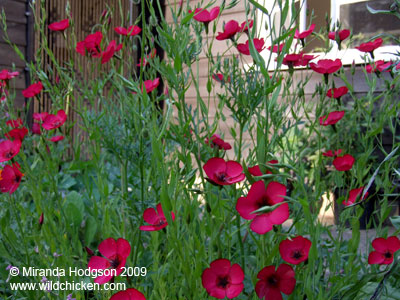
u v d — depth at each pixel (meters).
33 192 1.32
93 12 5.20
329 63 1.38
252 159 1.22
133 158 1.26
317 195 1.18
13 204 1.31
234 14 4.24
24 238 1.22
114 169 1.97
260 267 0.97
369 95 1.41
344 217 1.21
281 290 0.92
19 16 4.63
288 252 0.92
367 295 1.17
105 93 4.16
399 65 1.37
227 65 1.28
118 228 1.26
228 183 0.90
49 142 1.48
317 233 0.95
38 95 1.69
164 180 0.86
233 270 0.87
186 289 0.93
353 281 1.09
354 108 1.48
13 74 1.66
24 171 1.29
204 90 4.50
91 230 1.54
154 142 0.86
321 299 0.94
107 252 0.92
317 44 4.25
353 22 4.25
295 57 1.34
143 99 1.01
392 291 1.18
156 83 1.27
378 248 1.06
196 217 1.08
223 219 0.97
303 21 4.01
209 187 1.10
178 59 1.03
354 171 1.30
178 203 0.96
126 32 1.45
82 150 2.36
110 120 1.48
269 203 0.84
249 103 1.12
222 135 1.36
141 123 1.20
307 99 3.86
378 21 4.18
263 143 0.90
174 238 0.89
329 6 4.29
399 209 3.34
